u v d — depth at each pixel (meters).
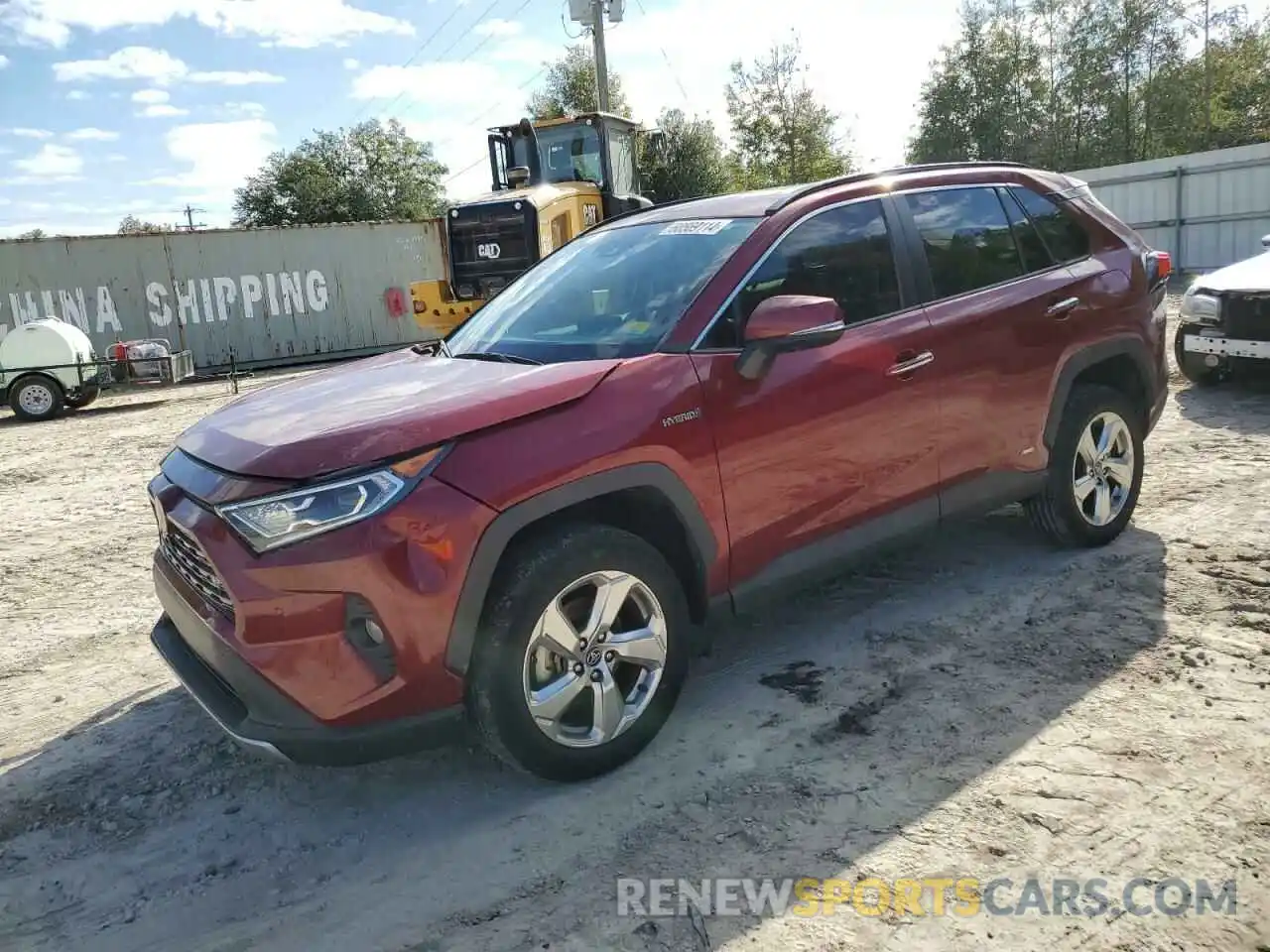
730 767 3.03
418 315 13.50
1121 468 4.57
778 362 3.31
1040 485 4.26
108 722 3.68
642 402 3.00
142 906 2.60
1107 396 4.45
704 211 3.87
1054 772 2.86
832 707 3.35
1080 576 4.28
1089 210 4.59
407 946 2.37
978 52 40.88
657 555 3.04
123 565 5.77
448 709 2.73
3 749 3.51
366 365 3.89
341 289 21.48
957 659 3.62
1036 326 4.10
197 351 20.25
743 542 3.26
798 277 3.51
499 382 3.00
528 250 12.36
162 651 3.23
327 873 2.69
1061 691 3.32
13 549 6.24
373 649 2.63
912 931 2.28
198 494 2.78
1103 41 39.59
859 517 3.60
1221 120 40.44
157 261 19.67
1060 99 41.00
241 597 2.60
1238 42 40.38
